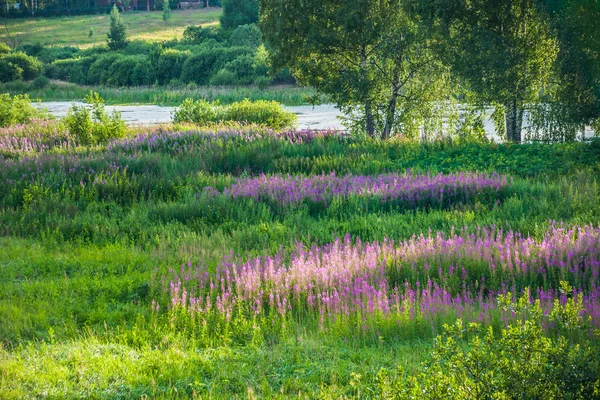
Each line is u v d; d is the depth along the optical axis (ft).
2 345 43.86
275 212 86.99
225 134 134.72
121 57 469.16
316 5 146.61
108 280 60.70
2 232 78.13
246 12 519.19
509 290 54.13
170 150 125.29
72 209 86.84
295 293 53.78
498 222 74.18
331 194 90.68
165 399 36.17
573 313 36.37
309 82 156.25
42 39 643.86
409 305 49.60
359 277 55.72
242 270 58.80
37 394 36.06
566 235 62.90
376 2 146.41
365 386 36.11
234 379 38.96
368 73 145.38
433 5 133.59
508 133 137.39
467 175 95.09
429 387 28.50
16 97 190.80
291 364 41.06
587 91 124.88
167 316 51.11
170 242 74.43
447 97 148.05
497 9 132.57
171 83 414.00
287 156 122.31
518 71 129.18
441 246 62.44
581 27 118.11
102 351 43.60
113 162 107.76
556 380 27.99
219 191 97.40
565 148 115.44
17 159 115.55
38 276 62.69
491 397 27.89
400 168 110.52
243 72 396.98
